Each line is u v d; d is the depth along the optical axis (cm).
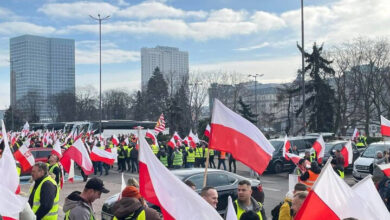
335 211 424
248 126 661
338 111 4653
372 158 1923
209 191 565
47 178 625
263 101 10150
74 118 9338
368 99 4781
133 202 471
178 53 18400
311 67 4425
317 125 4394
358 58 4759
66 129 5375
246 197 604
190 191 451
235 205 607
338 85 4806
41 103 10819
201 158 2566
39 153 2200
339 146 2292
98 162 2409
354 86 4800
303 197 543
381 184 937
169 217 446
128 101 9631
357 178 1928
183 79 7369
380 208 545
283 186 1880
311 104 4475
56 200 643
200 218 445
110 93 9906
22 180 1930
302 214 416
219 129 657
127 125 5269
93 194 530
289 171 2403
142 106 8156
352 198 441
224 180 1138
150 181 465
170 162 2489
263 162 657
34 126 6419
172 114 5941
